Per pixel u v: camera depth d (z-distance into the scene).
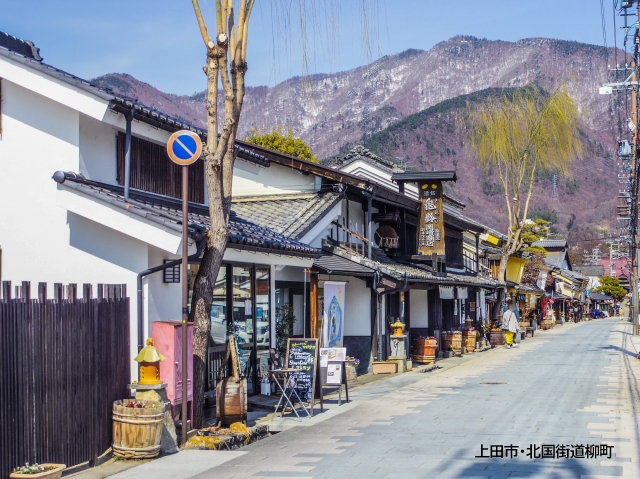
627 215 41.97
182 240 9.78
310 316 16.50
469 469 8.07
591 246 135.12
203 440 9.48
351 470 8.09
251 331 14.02
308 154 35.88
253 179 21.06
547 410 12.58
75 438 8.08
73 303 8.15
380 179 31.09
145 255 10.70
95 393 8.53
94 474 8.01
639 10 22.12
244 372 13.65
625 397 14.20
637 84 24.25
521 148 37.97
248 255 12.93
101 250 10.84
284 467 8.32
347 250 20.00
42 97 10.99
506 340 33.75
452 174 25.22
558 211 164.50
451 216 28.86
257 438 10.34
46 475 6.85
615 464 8.23
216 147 10.12
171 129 12.22
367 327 20.64
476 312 38.38
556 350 30.38
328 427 11.16
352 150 32.06
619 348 30.91
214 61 10.01
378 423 11.45
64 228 10.91
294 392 12.38
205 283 10.16
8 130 11.08
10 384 7.01
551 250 88.50
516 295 51.31
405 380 18.55
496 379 18.44
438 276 25.53
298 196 20.42
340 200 20.14
